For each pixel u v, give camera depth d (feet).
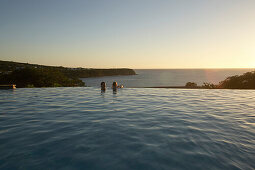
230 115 16.62
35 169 7.16
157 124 13.65
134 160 7.97
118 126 13.11
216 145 9.62
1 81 75.10
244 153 8.66
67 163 7.68
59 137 10.82
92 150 9.00
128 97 29.94
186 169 7.22
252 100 26.45
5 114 17.02
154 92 38.58
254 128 12.64
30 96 31.07
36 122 14.21
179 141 10.19
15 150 8.96
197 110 18.95
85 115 16.66
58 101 25.49
